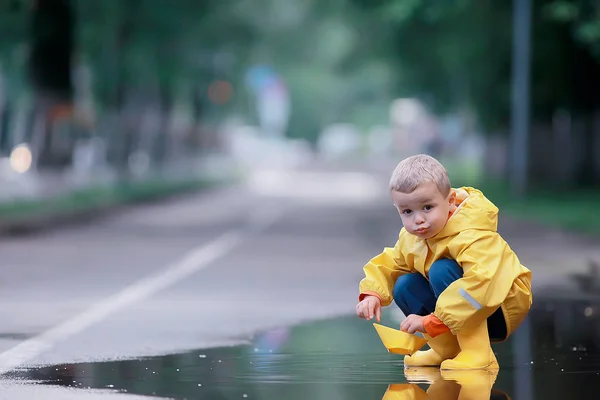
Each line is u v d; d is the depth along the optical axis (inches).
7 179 2314.2
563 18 1934.1
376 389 386.9
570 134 2723.9
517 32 2186.3
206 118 4675.2
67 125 2445.9
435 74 3617.1
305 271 987.9
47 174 2401.6
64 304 734.5
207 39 3686.0
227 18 3695.9
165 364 459.5
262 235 1502.2
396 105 7815.0
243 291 817.5
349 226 1701.5
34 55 2445.9
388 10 2714.1
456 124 6643.7
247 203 2516.0
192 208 2287.2
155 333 579.8
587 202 2052.2
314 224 1754.4
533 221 1643.7
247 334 572.1
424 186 404.5
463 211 409.4
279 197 2842.0
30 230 1600.6
